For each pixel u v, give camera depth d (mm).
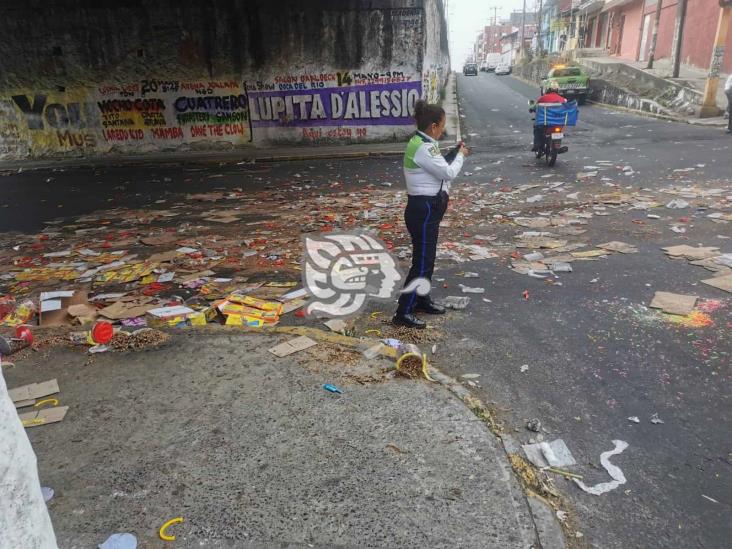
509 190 9828
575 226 7238
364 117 17516
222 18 16984
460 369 3779
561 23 60438
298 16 16641
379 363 3691
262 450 2836
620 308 4594
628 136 15555
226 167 15492
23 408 3311
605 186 9516
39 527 1388
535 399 3387
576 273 5492
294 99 17547
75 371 3721
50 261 7070
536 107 12078
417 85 17000
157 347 4016
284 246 7059
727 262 5406
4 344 3625
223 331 4238
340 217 8547
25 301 5324
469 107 27000
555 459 2826
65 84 18406
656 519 2441
